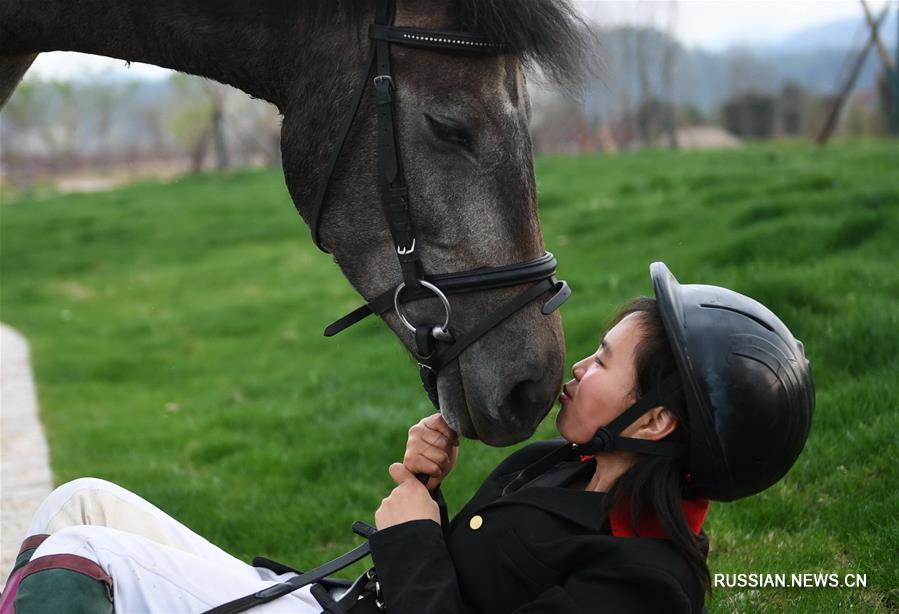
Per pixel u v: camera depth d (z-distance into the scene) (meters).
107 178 35.06
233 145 32.91
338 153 2.53
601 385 2.04
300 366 7.59
